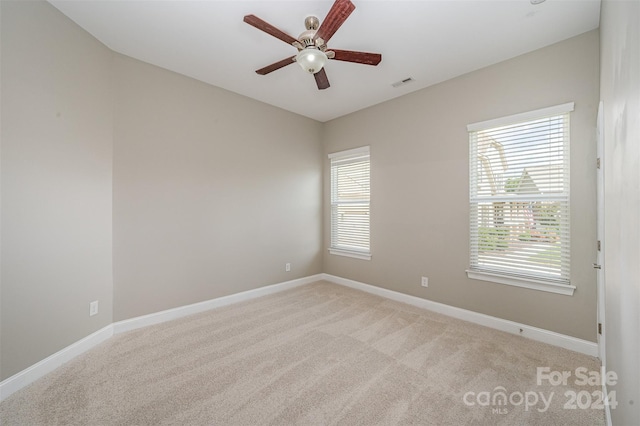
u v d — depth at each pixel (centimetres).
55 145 204
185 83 302
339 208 438
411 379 191
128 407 163
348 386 183
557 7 194
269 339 249
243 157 355
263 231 377
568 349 227
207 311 316
